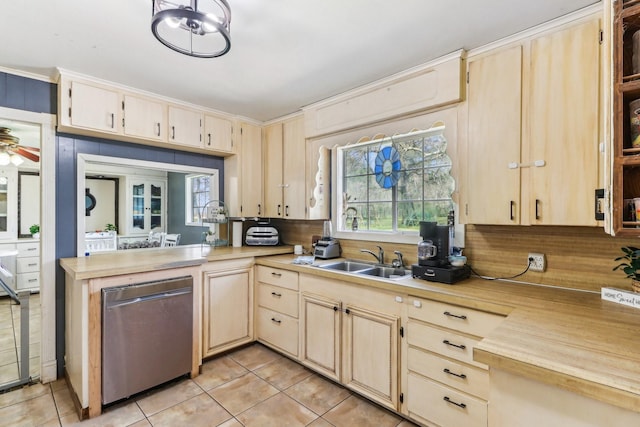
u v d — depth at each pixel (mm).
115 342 2096
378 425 1947
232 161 3443
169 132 2852
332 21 1713
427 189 2590
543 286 1902
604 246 1737
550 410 968
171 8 1367
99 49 2006
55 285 2449
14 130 3762
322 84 2555
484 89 1934
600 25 1549
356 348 2209
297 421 1981
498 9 1604
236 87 2615
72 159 2539
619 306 1511
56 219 2459
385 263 2715
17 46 1961
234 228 3484
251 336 3047
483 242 2156
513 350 1044
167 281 2350
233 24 1729
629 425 850
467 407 1671
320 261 2867
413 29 1786
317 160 3039
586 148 1582
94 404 2021
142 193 3027
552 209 1677
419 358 1877
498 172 1865
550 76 1689
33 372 2539
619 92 1064
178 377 2457
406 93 2291
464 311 1688
